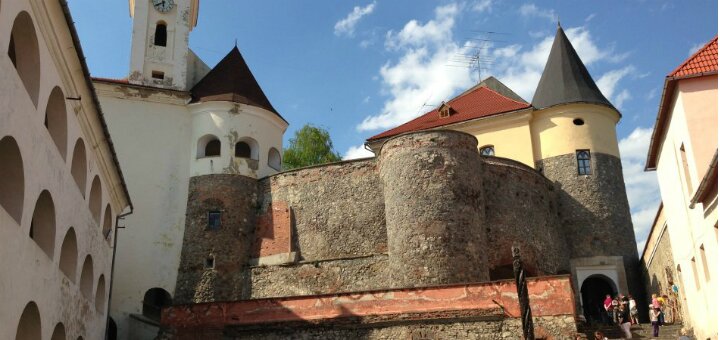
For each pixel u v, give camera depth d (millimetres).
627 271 34031
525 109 36719
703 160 20422
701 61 21656
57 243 16391
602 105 36719
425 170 28578
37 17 13859
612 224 34594
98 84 34375
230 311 25797
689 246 23328
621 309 29062
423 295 24359
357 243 30234
